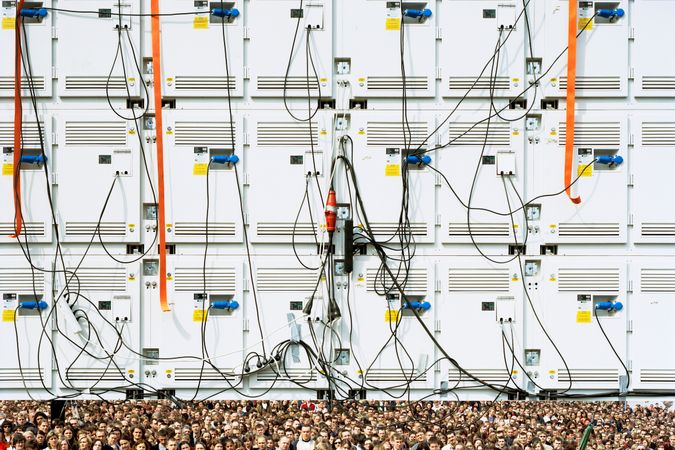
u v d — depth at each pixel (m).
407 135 7.57
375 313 7.55
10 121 7.59
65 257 7.58
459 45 7.58
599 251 7.60
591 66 7.60
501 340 7.55
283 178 7.56
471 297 7.56
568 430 12.25
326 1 7.56
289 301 7.55
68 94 7.57
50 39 7.58
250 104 7.58
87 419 11.73
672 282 7.58
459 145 7.57
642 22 7.61
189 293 7.56
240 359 7.53
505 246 7.60
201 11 7.54
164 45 7.56
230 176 7.56
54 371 7.55
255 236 7.53
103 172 7.59
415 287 7.55
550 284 7.56
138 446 7.93
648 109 7.62
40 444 8.52
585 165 7.60
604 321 7.56
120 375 7.54
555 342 7.55
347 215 7.57
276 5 7.56
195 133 7.57
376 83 7.57
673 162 7.61
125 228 7.57
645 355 7.55
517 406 14.95
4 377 7.53
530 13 7.61
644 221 7.60
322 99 7.60
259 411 13.34
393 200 7.56
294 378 7.51
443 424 11.98
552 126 7.60
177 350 7.55
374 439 9.52
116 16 7.59
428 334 7.53
